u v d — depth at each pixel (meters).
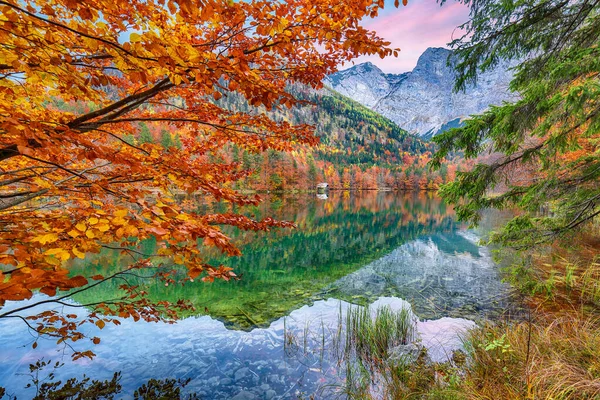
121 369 4.45
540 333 4.16
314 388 4.07
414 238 18.42
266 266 11.92
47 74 1.67
